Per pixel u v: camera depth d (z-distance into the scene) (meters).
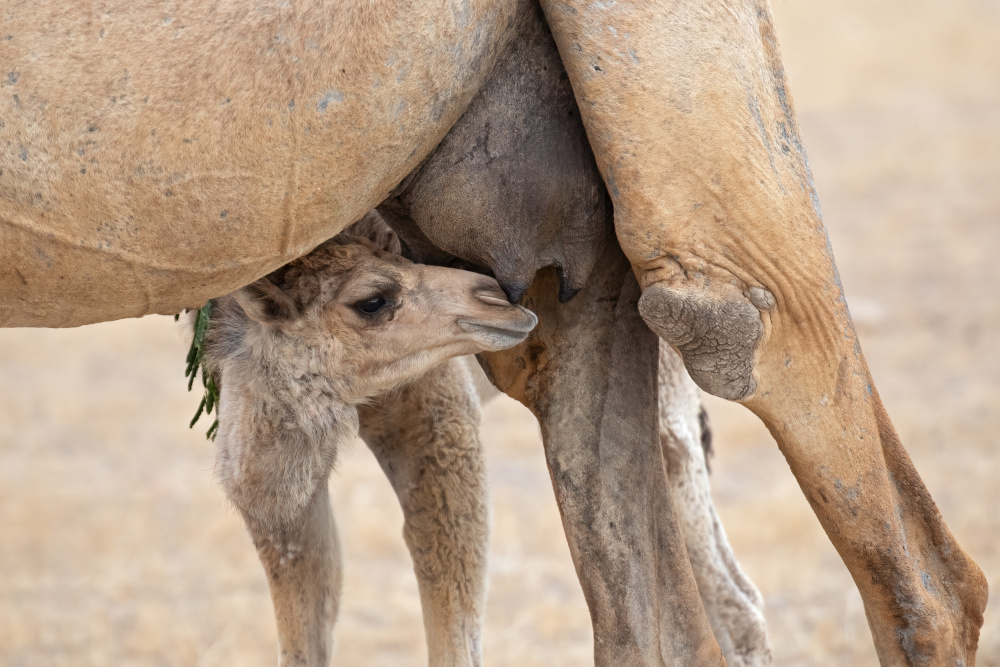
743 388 9.73
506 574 23.38
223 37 8.35
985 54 79.56
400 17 8.66
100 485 30.11
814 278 9.62
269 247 9.05
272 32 8.42
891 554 10.16
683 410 15.05
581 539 10.74
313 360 11.72
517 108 9.68
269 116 8.52
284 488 11.88
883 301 38.75
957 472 25.39
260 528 12.12
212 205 8.63
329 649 12.82
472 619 13.23
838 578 21.64
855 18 96.81
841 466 10.04
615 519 10.70
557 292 10.73
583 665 19.08
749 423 31.16
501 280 10.12
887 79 75.44
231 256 8.94
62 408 35.97
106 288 8.80
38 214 8.32
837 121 66.50
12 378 39.66
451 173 9.80
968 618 10.59
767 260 9.45
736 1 9.46
